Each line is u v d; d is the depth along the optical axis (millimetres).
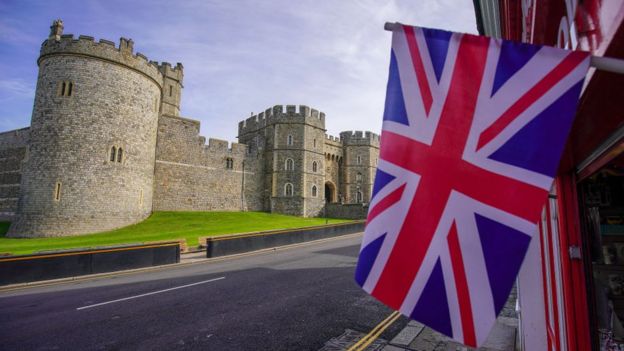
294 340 5992
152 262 14430
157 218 30547
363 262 2035
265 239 19281
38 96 26078
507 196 1806
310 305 8125
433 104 1998
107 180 26438
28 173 25188
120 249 13656
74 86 25734
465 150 1916
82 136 25609
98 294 9648
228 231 25328
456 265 1860
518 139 1813
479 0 6340
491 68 1918
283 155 43594
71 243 19906
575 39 2021
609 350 3512
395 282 1950
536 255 4695
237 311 7707
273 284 10320
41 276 11695
